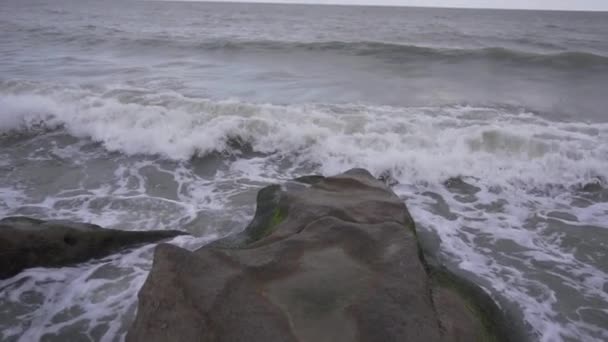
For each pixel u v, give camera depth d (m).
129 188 5.84
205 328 2.38
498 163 6.51
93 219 4.92
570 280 4.00
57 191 5.68
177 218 4.99
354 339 2.29
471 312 2.83
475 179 6.30
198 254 2.99
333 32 26.09
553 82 11.67
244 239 3.80
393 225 3.38
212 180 6.21
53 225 4.04
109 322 3.35
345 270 2.85
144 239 4.42
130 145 7.18
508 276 4.05
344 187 4.27
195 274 2.78
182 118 7.64
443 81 11.86
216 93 10.06
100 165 6.60
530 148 6.65
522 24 40.75
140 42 17.64
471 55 14.40
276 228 3.62
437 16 60.59
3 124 7.76
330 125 7.61
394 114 8.39
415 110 8.76
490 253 4.46
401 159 6.54
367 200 3.90
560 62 13.32
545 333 3.30
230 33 23.80
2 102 8.12
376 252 3.05
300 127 7.36
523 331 3.28
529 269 4.18
